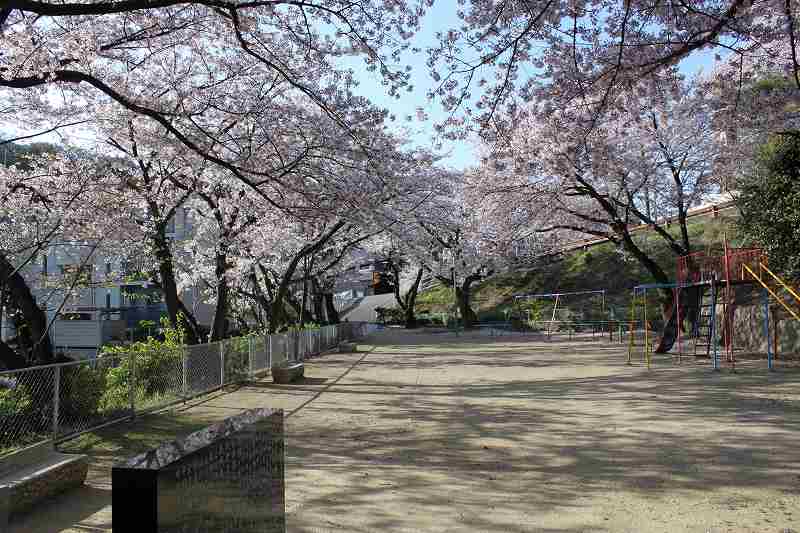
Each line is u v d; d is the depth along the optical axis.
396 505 4.69
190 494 2.55
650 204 21.36
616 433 7.14
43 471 4.85
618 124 15.19
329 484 5.30
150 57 10.70
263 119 10.80
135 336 23.30
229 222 14.04
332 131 10.94
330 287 32.59
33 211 11.37
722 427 7.26
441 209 22.58
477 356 19.53
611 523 4.21
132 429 7.88
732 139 10.55
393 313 46.81
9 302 11.27
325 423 8.29
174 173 12.63
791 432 6.86
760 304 17.08
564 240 30.66
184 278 19.58
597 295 36.06
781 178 14.22
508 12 7.07
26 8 6.05
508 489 5.07
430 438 7.18
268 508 3.53
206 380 11.20
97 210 11.31
